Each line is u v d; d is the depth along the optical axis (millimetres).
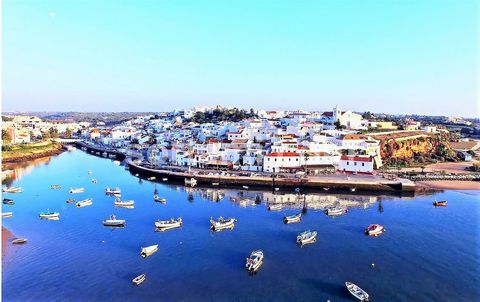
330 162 158875
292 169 152875
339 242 79500
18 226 89875
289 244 78125
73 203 113312
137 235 83375
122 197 121688
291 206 109312
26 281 61312
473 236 83438
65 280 61719
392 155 195875
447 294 57719
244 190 133500
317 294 57469
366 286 60188
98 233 84688
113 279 62156
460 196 124938
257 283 60875
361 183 131375
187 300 55469
